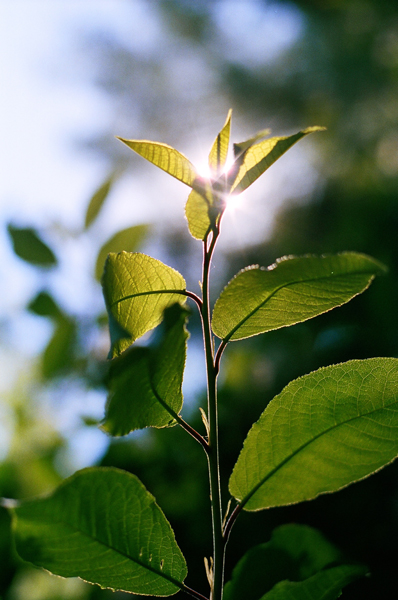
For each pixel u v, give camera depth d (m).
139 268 0.35
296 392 0.37
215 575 0.35
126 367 0.33
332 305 0.36
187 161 0.35
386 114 1.66
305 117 1.86
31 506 0.33
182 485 0.76
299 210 1.57
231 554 0.71
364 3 1.75
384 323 1.03
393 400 0.37
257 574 0.40
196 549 0.71
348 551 0.71
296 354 1.06
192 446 0.79
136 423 0.35
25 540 0.33
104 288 0.34
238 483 0.37
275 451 0.37
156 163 0.35
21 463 0.71
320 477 0.37
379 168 1.57
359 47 1.73
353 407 0.37
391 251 1.22
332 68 1.73
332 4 1.83
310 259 0.34
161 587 0.35
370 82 1.68
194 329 1.10
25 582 0.65
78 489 0.33
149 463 0.76
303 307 0.36
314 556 0.40
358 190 1.51
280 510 0.75
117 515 0.34
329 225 1.51
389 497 0.76
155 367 0.34
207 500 0.75
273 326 0.37
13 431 0.73
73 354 0.70
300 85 1.82
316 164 1.70
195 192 0.35
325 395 0.37
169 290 0.36
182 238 1.66
